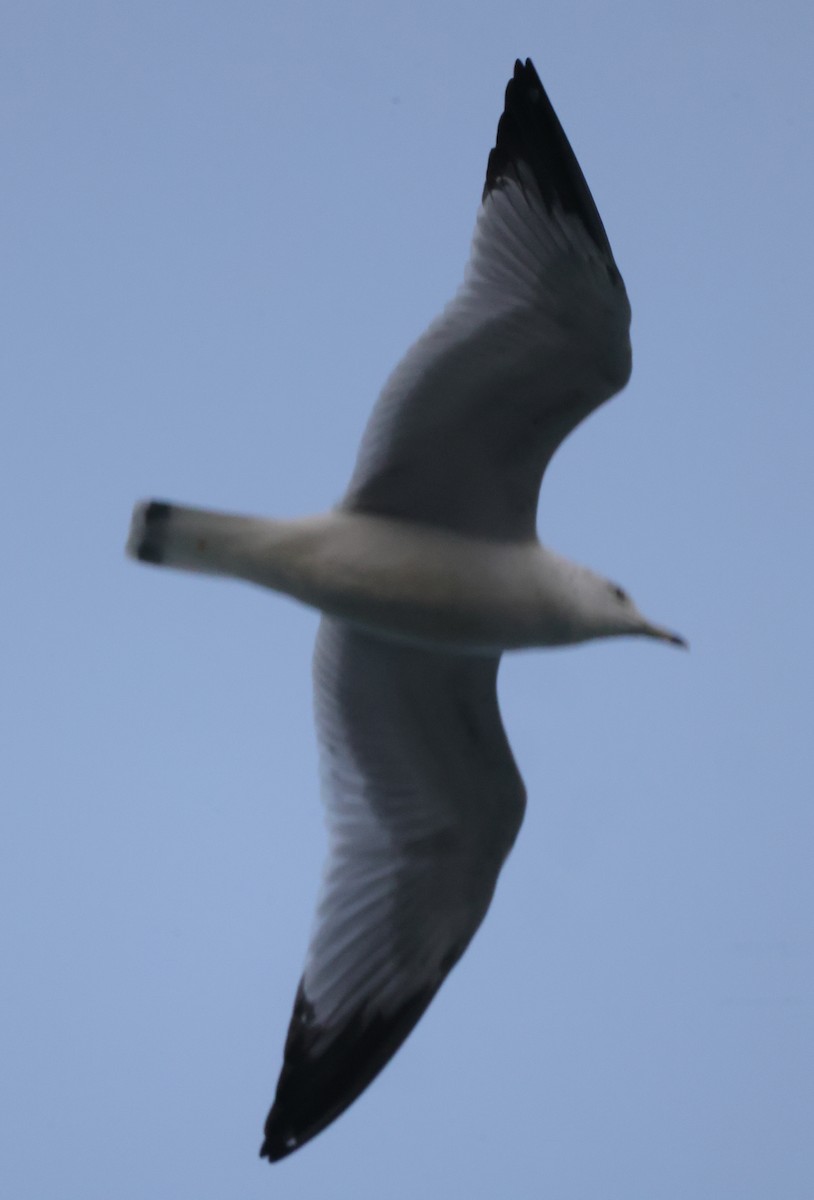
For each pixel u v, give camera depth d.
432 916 12.86
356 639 12.45
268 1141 12.29
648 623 12.07
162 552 11.20
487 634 11.65
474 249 11.16
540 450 11.44
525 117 11.30
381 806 12.88
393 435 11.30
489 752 12.58
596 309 10.98
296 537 11.25
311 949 12.62
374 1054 12.59
